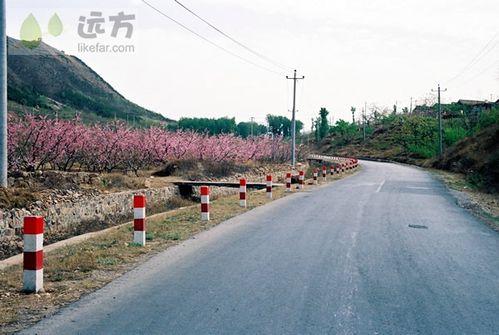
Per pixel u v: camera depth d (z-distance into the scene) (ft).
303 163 167.22
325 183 91.91
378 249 28.96
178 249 28.66
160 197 70.79
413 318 16.74
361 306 17.94
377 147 323.37
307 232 34.83
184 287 20.36
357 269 23.80
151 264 24.71
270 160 149.28
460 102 320.29
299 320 16.30
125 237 32.91
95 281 21.42
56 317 16.62
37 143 73.46
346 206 51.93
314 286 20.62
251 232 34.91
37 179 55.06
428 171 150.20
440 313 17.34
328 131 428.97
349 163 150.71
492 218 46.21
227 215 44.52
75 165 95.81
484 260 26.61
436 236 34.22
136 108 581.12
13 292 19.75
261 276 22.25
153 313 16.98
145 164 102.78
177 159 99.91
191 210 49.19
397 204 54.65
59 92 479.00
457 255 27.84
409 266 24.73
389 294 19.61
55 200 49.47
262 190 75.97
